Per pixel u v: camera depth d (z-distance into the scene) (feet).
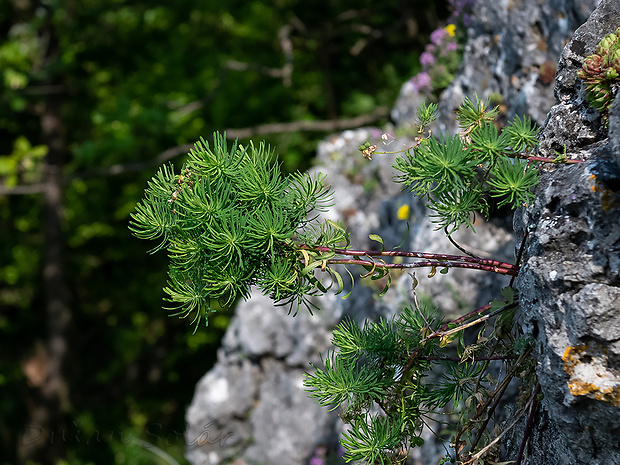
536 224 4.85
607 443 4.46
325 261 5.05
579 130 5.15
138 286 37.32
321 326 14.30
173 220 4.99
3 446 35.04
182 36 32.99
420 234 11.32
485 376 5.75
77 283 38.29
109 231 36.70
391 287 12.18
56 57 29.94
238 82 31.48
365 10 26.71
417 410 5.74
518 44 9.70
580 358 4.33
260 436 15.03
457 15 11.57
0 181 29.50
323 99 30.40
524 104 9.47
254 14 31.22
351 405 5.52
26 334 38.58
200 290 5.08
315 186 5.15
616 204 4.33
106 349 39.22
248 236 4.83
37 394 36.32
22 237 37.86
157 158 26.25
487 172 4.90
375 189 14.35
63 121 35.42
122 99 26.32
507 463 5.59
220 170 4.99
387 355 5.74
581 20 8.63
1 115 33.47
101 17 31.83
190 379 36.42
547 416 5.46
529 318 4.84
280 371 15.03
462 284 10.34
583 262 4.40
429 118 5.25
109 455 30.96
